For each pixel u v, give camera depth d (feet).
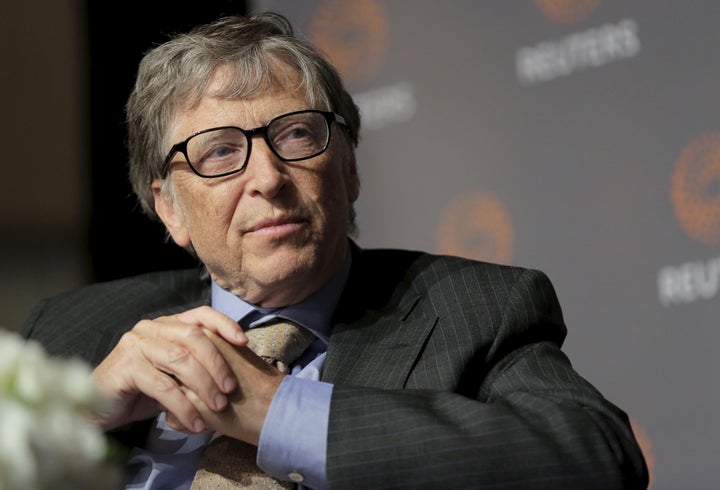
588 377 22.39
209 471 12.41
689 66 21.45
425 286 14.56
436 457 11.03
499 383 12.94
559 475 10.94
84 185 30.58
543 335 13.89
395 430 11.28
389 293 14.70
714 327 20.97
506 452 11.04
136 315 15.92
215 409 11.47
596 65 22.71
